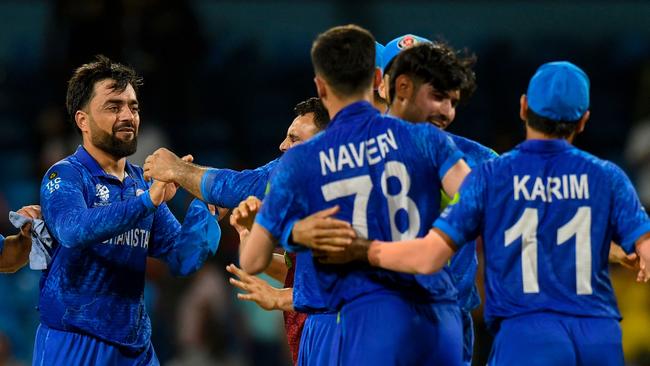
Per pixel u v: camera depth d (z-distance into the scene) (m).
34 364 19.55
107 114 19.36
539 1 54.28
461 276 17.81
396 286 16.12
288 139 19.92
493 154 18.27
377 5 54.31
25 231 20.12
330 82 16.30
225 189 18.89
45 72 46.16
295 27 53.91
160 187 18.34
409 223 15.94
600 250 15.76
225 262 36.38
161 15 42.50
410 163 15.96
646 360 34.25
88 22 41.94
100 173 19.55
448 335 16.34
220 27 52.72
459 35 53.69
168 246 20.34
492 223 15.77
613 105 48.78
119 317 19.41
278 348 36.16
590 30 53.59
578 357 15.51
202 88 46.84
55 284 19.28
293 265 20.27
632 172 42.09
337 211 15.80
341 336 16.41
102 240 18.44
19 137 47.88
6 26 52.56
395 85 17.12
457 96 17.31
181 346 35.56
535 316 15.62
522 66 48.44
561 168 15.80
